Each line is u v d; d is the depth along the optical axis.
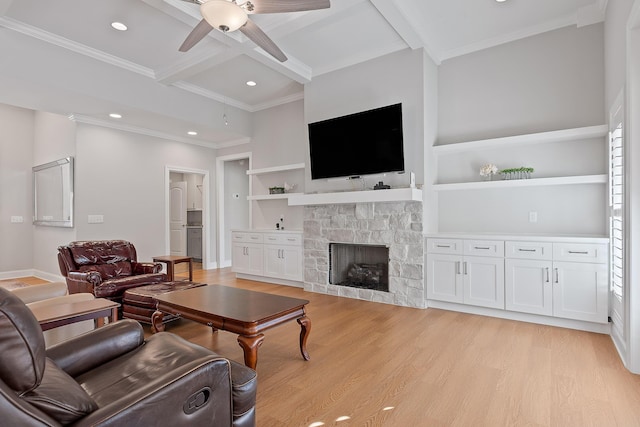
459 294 3.90
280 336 3.21
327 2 2.40
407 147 4.29
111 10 3.45
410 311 4.02
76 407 1.11
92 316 2.53
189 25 3.58
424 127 4.17
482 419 1.92
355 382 2.35
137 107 4.78
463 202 4.38
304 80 5.03
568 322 3.38
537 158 3.95
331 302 4.45
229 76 5.15
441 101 4.56
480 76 4.30
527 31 3.96
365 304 4.35
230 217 7.70
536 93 3.97
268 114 6.45
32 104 4.64
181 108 5.38
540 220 3.92
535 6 3.54
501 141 3.88
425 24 3.83
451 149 4.23
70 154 5.44
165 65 4.70
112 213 5.72
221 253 7.42
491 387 2.26
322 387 2.28
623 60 2.72
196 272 6.81
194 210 8.55
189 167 6.89
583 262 3.24
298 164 5.75
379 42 4.21
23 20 3.61
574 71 3.78
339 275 5.11
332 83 4.89
